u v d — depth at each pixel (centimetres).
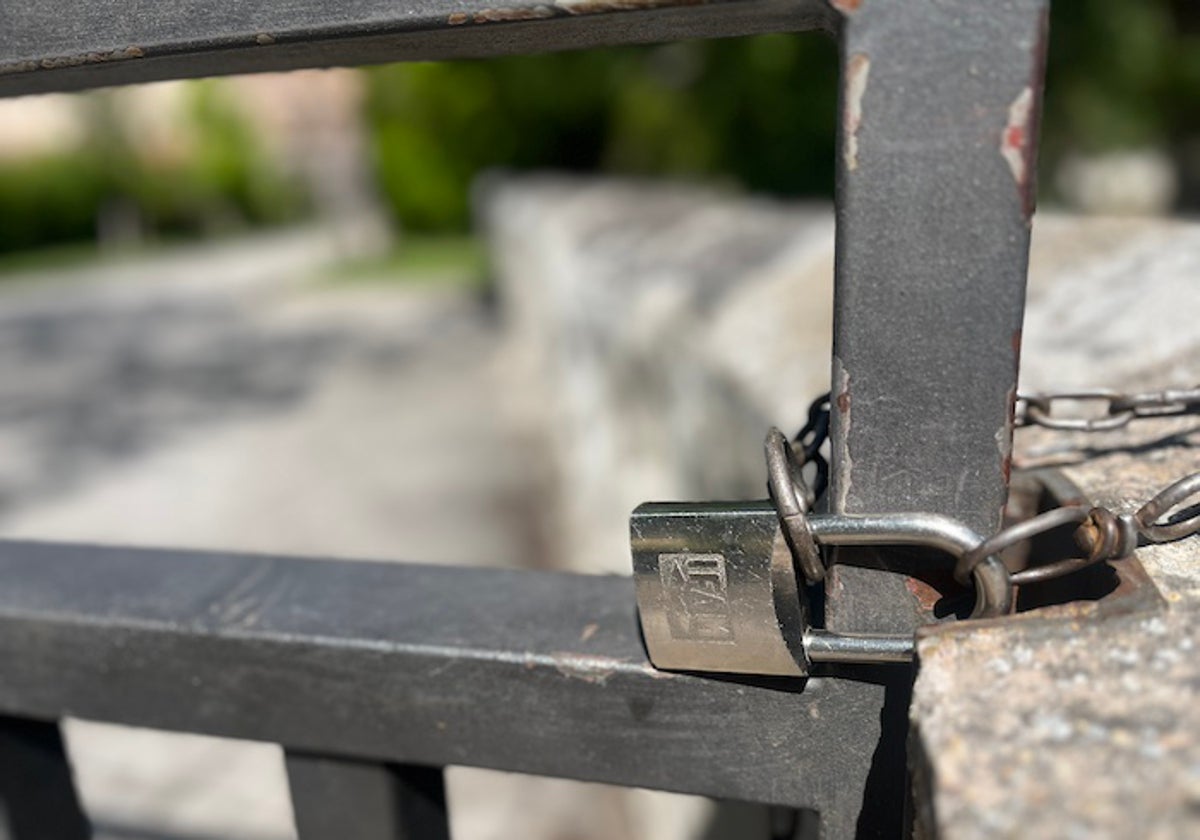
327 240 2155
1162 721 43
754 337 169
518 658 64
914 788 47
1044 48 44
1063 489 66
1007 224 47
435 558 396
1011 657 48
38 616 75
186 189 2441
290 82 1858
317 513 461
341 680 69
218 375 798
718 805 170
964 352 49
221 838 232
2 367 887
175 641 72
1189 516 59
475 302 1068
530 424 550
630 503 273
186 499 497
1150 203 804
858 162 48
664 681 61
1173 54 773
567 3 47
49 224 2233
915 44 46
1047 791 40
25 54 55
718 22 50
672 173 840
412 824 77
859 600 55
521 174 1195
